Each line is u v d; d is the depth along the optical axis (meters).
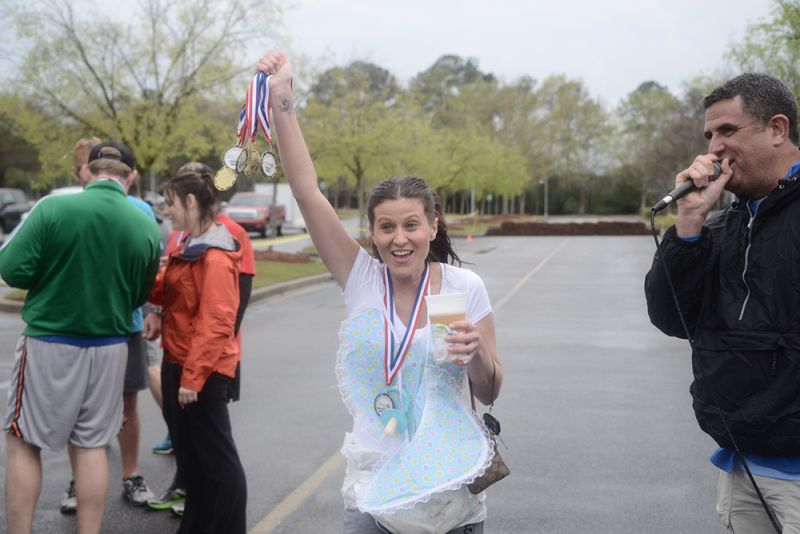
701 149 39.88
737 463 2.71
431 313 2.48
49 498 5.18
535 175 87.88
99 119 19.83
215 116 22.14
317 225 2.76
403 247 2.65
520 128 88.56
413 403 2.63
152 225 4.29
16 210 29.66
